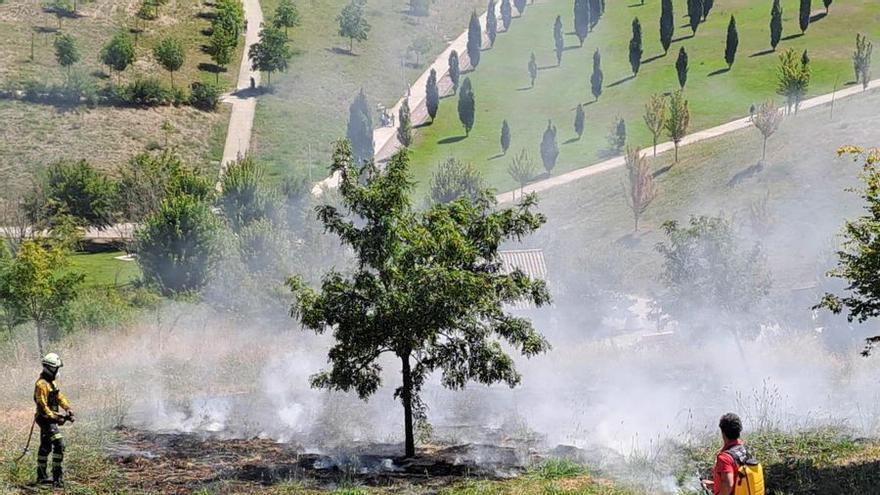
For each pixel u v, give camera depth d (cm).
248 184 6688
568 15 14000
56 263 3666
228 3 12438
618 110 10294
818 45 10994
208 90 10638
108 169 8762
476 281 1681
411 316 1681
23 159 8619
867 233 1648
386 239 1728
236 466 1680
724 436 1026
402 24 13912
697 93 10256
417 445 1923
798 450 1691
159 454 1777
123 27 12044
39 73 10112
